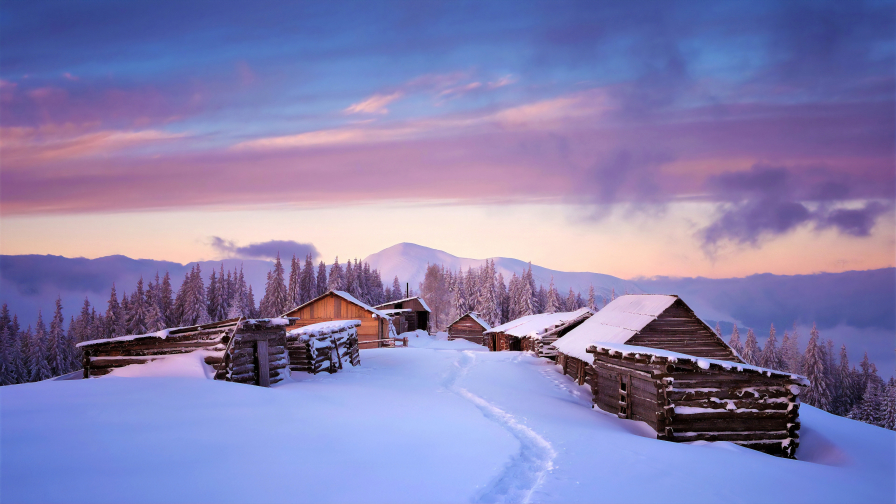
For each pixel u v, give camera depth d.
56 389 12.20
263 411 11.75
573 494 7.86
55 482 6.62
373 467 8.46
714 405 13.88
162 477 7.14
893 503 8.37
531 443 11.84
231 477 7.39
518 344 43.38
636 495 7.89
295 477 7.62
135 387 12.86
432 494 7.39
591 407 18.84
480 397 18.62
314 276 99.88
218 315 84.88
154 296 76.38
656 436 14.06
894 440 16.12
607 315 26.56
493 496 7.75
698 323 22.09
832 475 10.07
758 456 11.58
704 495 8.00
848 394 76.94
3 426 8.77
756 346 86.31
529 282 89.19
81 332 77.19
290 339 21.77
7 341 62.16
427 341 62.47
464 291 97.38
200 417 10.63
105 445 8.27
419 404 15.39
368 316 44.75
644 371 15.25
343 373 23.09
